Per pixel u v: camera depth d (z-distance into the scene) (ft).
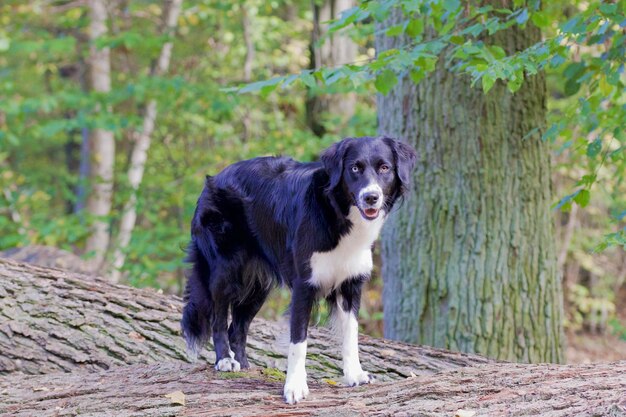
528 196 20.13
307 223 13.02
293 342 12.87
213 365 15.29
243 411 11.82
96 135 40.70
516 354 20.01
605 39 17.16
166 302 17.99
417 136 20.36
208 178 15.19
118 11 42.50
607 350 37.76
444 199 20.11
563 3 21.31
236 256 14.64
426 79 20.15
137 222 44.57
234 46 40.98
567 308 40.14
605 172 34.14
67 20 39.93
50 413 12.57
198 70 41.88
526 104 20.03
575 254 37.91
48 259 27.20
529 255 20.15
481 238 19.93
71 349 16.52
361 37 28.71
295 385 12.51
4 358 16.33
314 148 32.42
